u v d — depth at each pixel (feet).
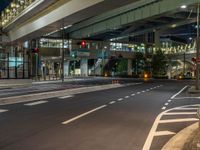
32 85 164.96
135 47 419.95
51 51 338.54
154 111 63.72
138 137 38.60
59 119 50.83
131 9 202.59
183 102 83.35
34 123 46.80
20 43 220.84
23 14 155.53
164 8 177.37
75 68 479.00
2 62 208.54
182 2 162.50
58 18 121.49
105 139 37.04
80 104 73.67
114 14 222.28
